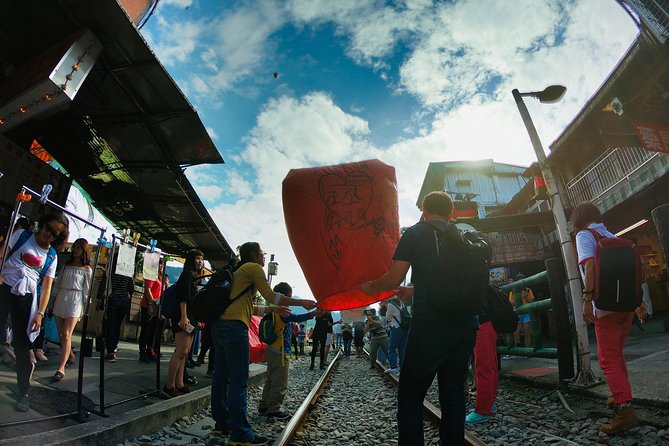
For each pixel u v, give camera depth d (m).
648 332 9.62
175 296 5.16
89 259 5.27
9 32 5.11
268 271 16.20
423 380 2.58
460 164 26.30
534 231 15.02
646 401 3.86
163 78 5.80
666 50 8.98
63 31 5.05
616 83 10.42
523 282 6.67
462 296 2.50
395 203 3.36
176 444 3.73
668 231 3.83
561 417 4.30
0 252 3.52
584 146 13.59
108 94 6.08
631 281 3.44
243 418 3.71
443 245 2.63
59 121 6.64
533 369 7.01
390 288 2.80
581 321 5.24
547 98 6.75
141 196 8.84
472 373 6.92
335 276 3.13
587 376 5.09
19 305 3.50
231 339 3.79
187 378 6.32
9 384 4.01
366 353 20.00
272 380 5.32
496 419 4.47
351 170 3.39
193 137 7.08
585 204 3.99
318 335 12.48
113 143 7.16
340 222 3.20
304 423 4.93
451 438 2.54
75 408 3.94
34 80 4.62
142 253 4.98
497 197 25.36
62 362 4.80
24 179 6.15
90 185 8.37
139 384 5.44
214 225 10.38
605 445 3.38
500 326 3.68
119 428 3.52
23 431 3.15
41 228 3.72
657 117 10.18
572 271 5.51
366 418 5.38
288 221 3.35
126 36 5.10
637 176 10.42
